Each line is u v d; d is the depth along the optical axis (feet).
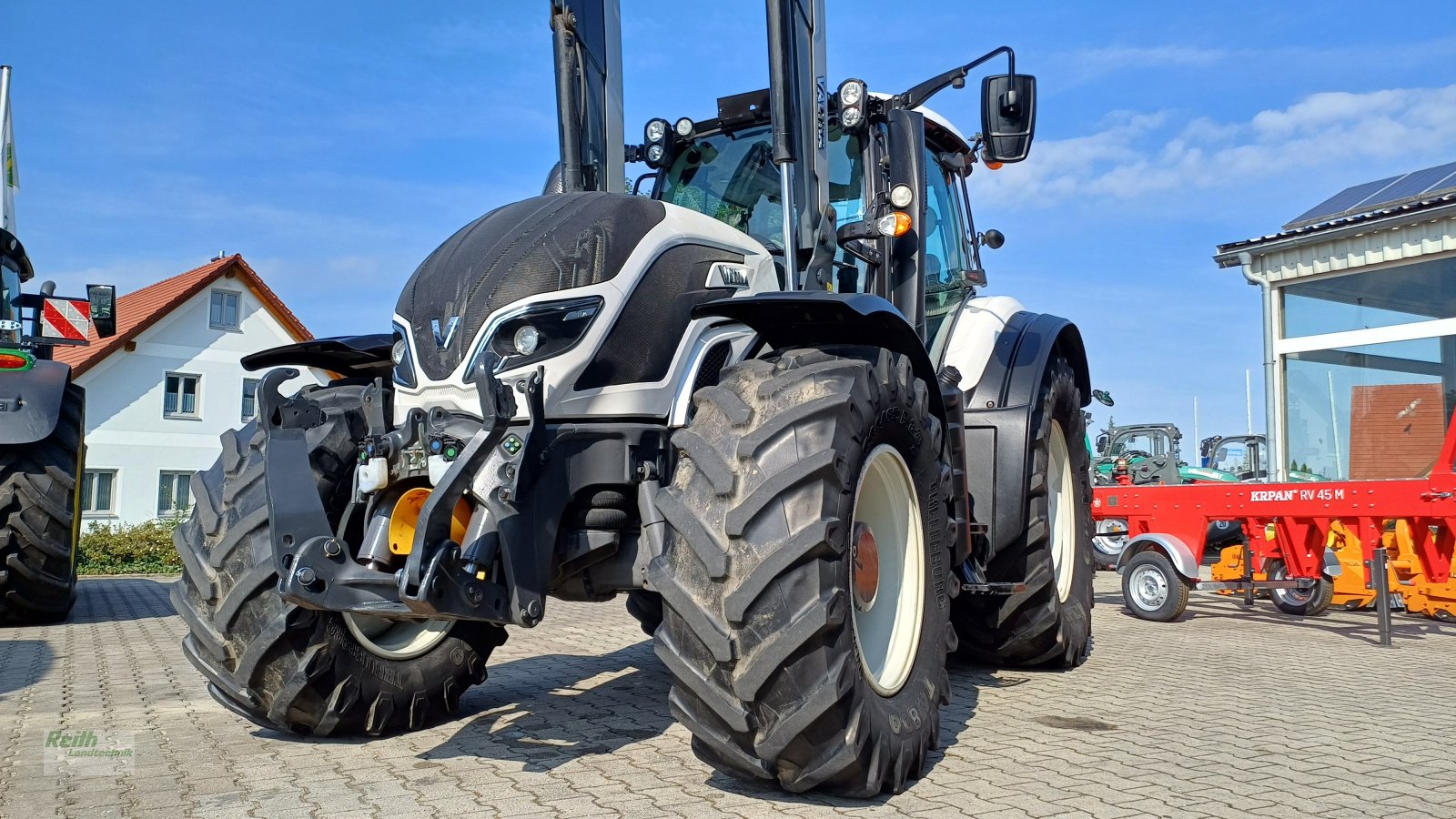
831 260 12.79
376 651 11.56
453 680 12.21
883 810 8.87
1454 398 31.09
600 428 9.84
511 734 11.78
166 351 90.48
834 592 8.55
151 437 89.56
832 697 8.43
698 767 10.28
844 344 10.80
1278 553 24.89
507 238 10.43
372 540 9.68
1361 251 32.55
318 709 11.07
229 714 12.85
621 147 13.96
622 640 19.92
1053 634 15.56
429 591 8.43
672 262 10.74
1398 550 24.11
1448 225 30.55
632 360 10.16
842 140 14.93
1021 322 16.42
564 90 13.16
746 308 9.92
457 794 9.30
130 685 14.98
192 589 11.12
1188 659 17.78
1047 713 13.05
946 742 11.43
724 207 14.85
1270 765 10.44
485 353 9.39
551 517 9.41
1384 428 32.60
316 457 10.93
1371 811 8.96
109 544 44.47
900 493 10.70
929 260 16.42
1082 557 17.29
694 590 8.70
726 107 14.97
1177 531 24.72
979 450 14.87
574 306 9.95
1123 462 40.93
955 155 17.75
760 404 9.31
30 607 21.84
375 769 10.18
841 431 9.00
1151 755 10.83
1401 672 16.47
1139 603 24.14
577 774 9.99
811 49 12.54
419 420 9.73
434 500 8.74
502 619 8.98
